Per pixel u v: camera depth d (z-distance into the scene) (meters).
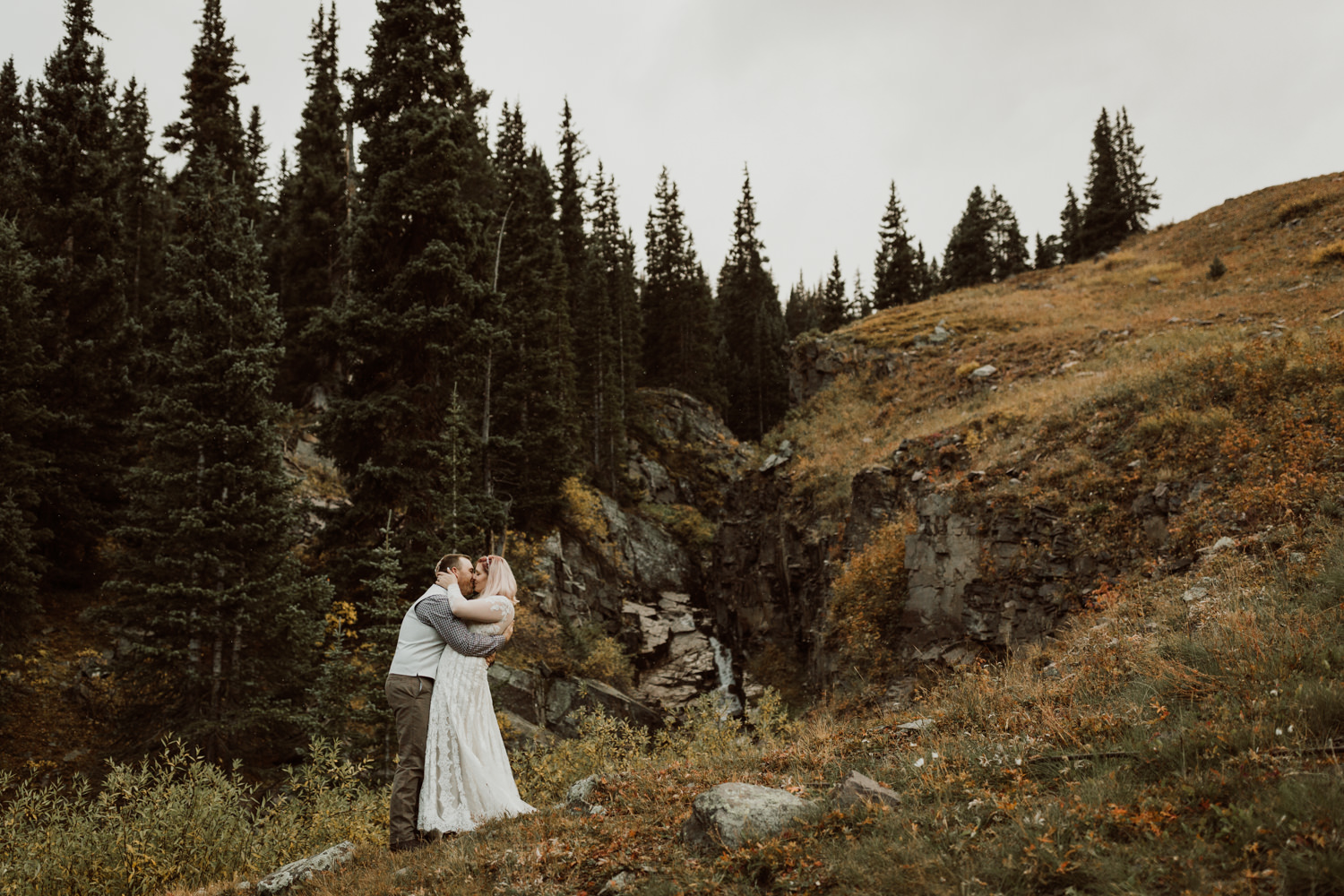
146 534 15.09
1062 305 35.66
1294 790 3.47
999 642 14.87
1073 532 14.42
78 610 19.25
